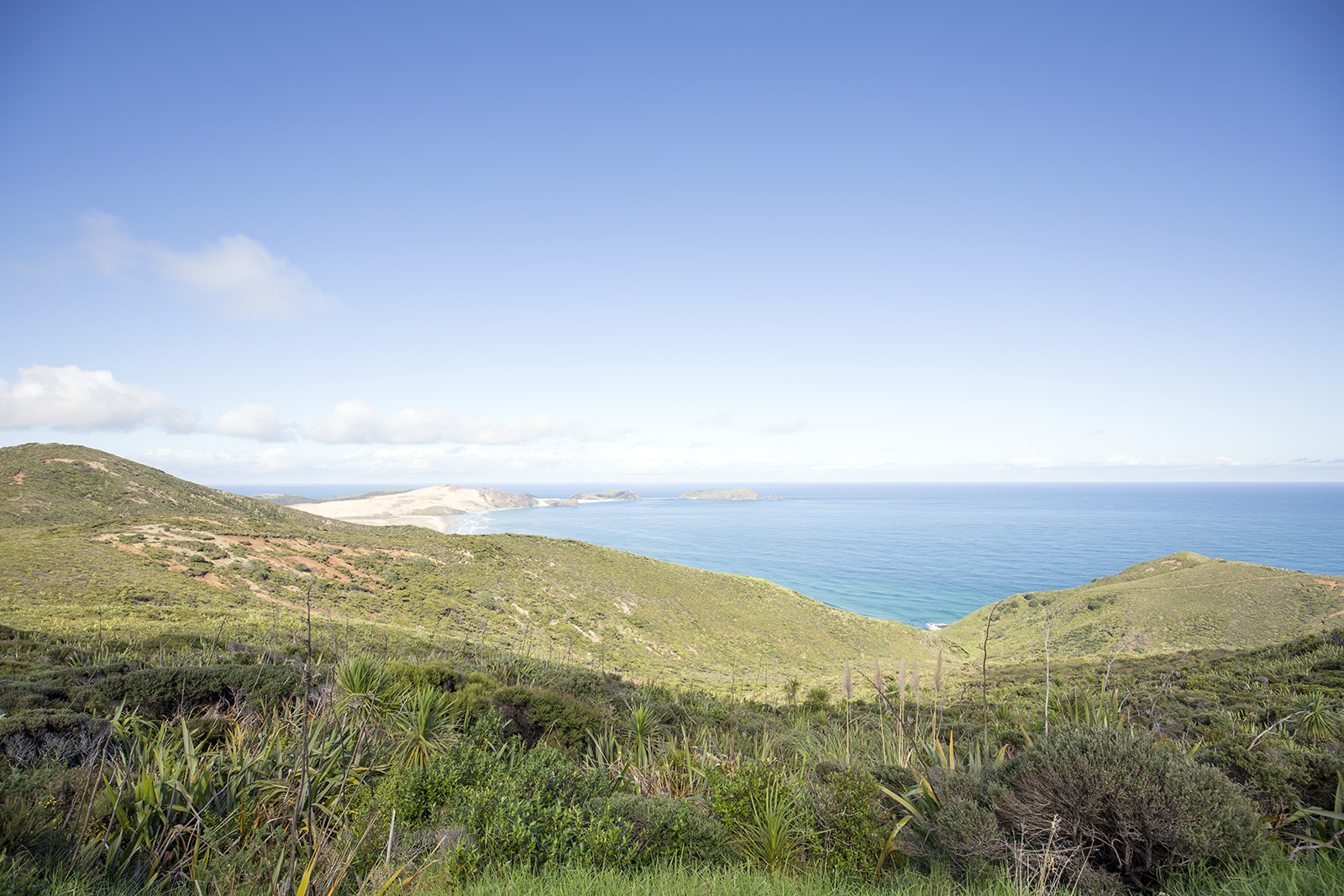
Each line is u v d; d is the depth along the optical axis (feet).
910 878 12.53
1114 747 12.12
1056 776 12.18
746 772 16.46
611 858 12.81
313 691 22.71
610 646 150.30
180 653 37.19
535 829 13.10
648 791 19.02
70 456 282.77
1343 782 12.60
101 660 33.96
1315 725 21.48
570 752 22.49
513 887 11.22
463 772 16.22
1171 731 23.79
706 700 40.29
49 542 116.88
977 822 12.52
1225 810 10.82
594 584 196.75
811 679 101.45
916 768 16.90
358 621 100.01
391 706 21.15
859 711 37.11
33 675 26.81
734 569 514.68
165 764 14.65
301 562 146.20
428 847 13.48
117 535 132.05
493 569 184.85
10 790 13.61
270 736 17.69
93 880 11.20
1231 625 173.27
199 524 153.58
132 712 20.89
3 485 240.73
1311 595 174.70
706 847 13.69
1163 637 175.52
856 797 14.19
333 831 14.35
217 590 110.22
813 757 21.03
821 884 12.03
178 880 12.34
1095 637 188.24
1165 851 11.28
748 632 199.93
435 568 172.55
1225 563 220.43
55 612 70.90
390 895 11.59
